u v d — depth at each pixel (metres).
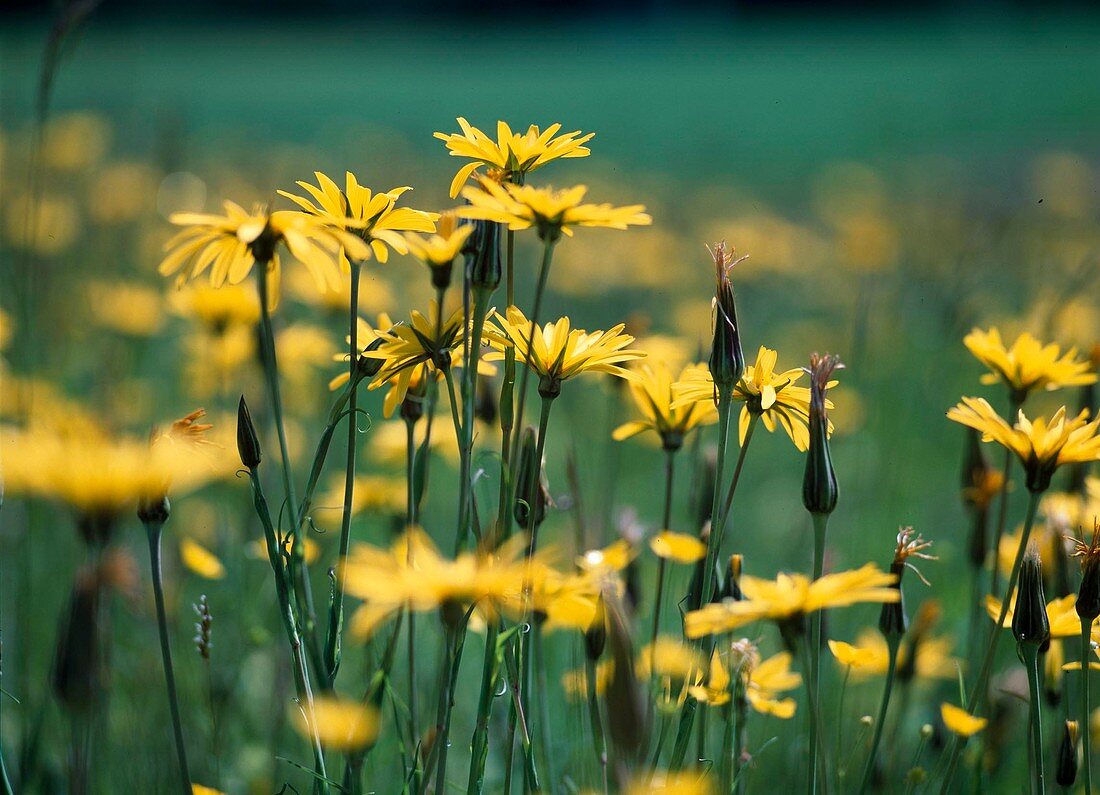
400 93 9.84
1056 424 1.40
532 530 1.39
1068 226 3.86
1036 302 2.48
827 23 20.22
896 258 3.51
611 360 1.39
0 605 1.67
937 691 1.62
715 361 1.38
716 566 1.42
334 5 20.16
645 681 1.45
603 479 1.91
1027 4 17.50
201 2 18.94
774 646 1.64
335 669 1.37
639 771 1.36
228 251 1.38
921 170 5.90
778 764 1.58
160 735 1.54
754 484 2.36
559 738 1.56
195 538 1.73
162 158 2.57
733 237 3.47
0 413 1.63
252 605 1.64
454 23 20.95
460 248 1.39
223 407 1.77
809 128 7.79
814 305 3.45
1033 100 8.38
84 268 2.88
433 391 1.43
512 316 1.40
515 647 1.38
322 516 1.61
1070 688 1.54
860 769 1.57
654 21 20.78
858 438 2.21
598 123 7.85
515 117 7.91
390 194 1.39
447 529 1.96
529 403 2.26
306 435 2.11
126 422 1.90
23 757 1.46
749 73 12.33
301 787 1.55
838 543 1.97
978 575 1.53
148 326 2.29
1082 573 1.39
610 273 3.19
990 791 1.52
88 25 1.69
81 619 1.31
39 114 1.70
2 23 11.83
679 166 5.99
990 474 1.53
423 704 1.55
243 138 5.75
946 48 14.38
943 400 2.50
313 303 1.81
